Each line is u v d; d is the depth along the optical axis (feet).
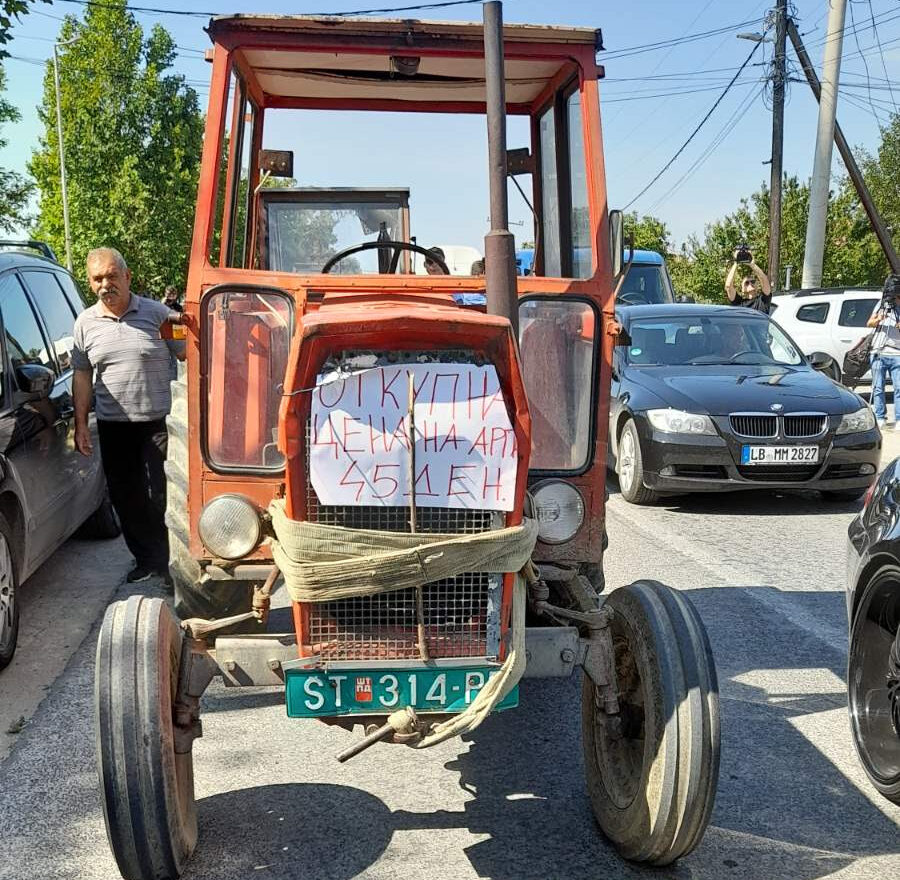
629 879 10.83
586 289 12.57
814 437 28.14
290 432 9.53
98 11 147.54
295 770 13.47
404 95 15.92
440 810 12.36
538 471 12.52
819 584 21.68
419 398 9.55
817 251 65.67
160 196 148.97
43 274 23.31
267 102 16.19
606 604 11.73
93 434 23.50
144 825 9.60
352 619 10.04
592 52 13.14
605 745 11.59
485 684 9.97
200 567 12.27
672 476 28.53
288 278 12.10
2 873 11.03
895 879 10.87
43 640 18.49
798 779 13.19
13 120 135.95
